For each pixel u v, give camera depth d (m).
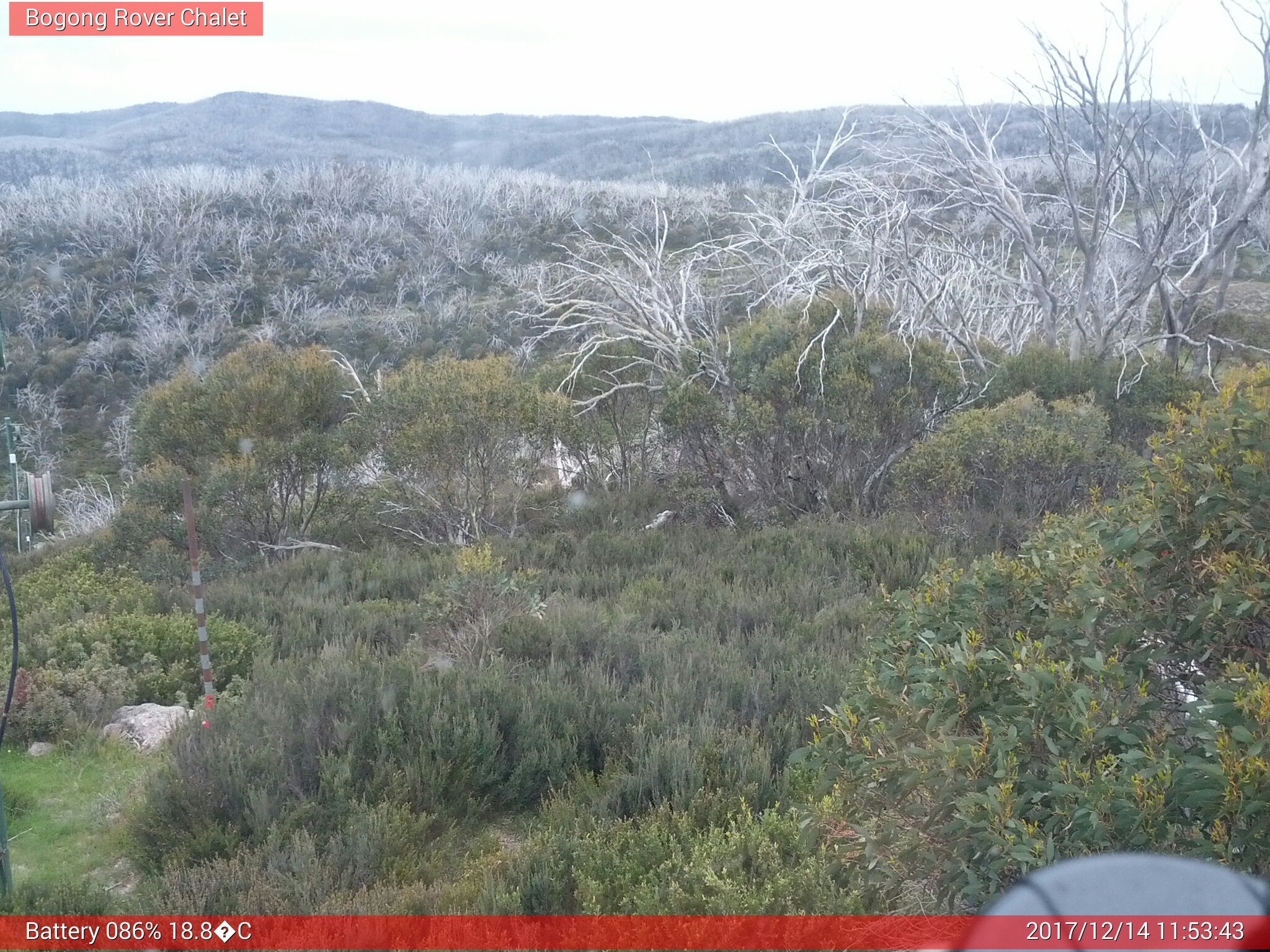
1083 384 13.01
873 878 3.46
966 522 10.83
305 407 15.19
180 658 8.16
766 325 13.66
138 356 47.03
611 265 16.34
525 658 7.42
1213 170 14.43
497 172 80.44
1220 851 2.44
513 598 8.22
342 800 5.16
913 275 15.43
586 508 14.05
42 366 45.78
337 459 13.90
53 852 5.33
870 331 13.34
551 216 55.88
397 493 14.07
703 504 13.26
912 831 3.24
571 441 14.27
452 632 7.97
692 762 5.12
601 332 15.42
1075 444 10.57
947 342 15.18
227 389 14.95
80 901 4.40
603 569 10.94
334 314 50.22
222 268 57.91
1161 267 14.19
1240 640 2.99
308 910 4.24
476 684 6.32
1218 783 2.50
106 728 6.97
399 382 14.26
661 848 4.32
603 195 56.06
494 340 37.00
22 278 53.91
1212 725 2.64
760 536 11.62
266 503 13.66
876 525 11.27
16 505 4.75
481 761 5.68
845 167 14.98
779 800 4.73
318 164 78.31
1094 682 3.16
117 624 8.34
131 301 50.69
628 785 5.12
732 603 8.55
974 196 14.97
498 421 13.27
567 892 4.33
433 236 57.66
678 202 34.94
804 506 13.21
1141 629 3.12
